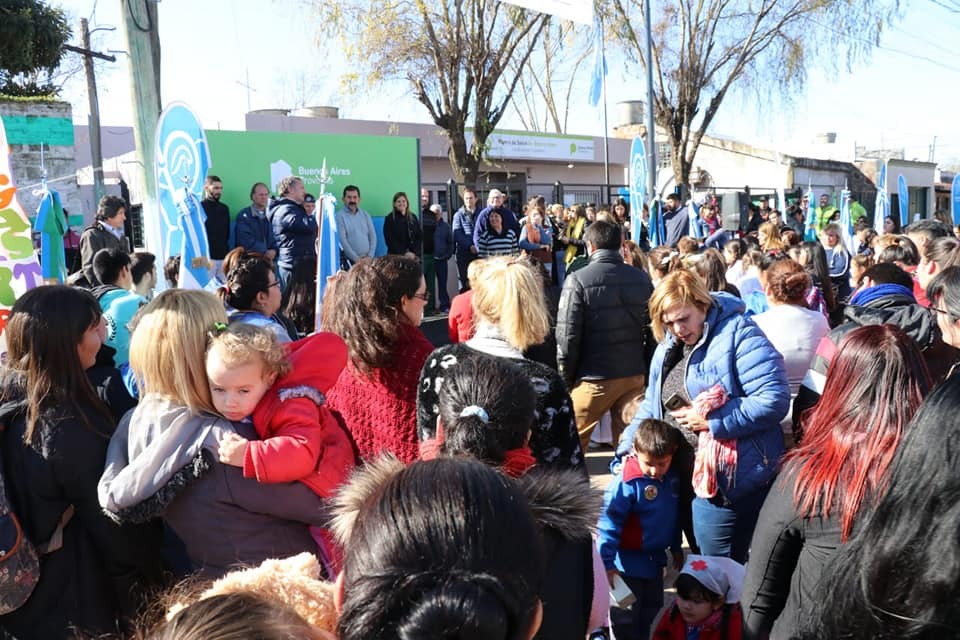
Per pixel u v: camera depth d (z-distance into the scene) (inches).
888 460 66.6
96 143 701.9
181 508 84.4
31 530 89.7
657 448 126.4
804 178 1088.8
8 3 701.3
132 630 91.7
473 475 42.8
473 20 657.6
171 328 83.5
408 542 39.2
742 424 116.3
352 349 103.1
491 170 821.9
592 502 65.1
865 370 71.5
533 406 73.0
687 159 876.0
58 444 88.4
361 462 101.1
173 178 219.0
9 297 179.3
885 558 46.3
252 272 146.9
